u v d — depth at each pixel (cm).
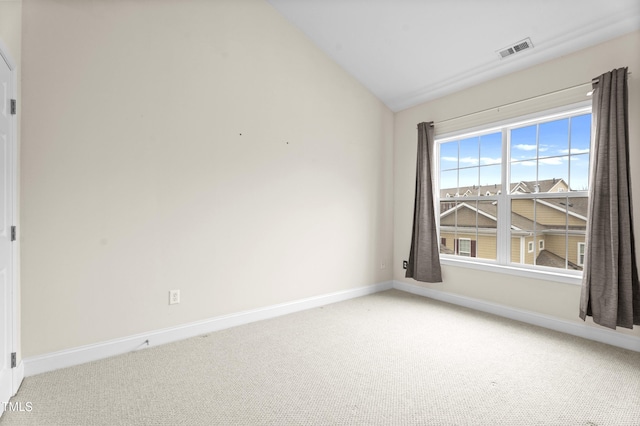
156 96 248
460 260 357
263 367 213
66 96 212
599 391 185
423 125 377
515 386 190
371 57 348
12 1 183
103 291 227
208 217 274
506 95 313
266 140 310
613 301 232
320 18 313
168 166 254
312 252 346
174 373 205
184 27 262
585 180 273
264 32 308
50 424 156
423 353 234
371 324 294
